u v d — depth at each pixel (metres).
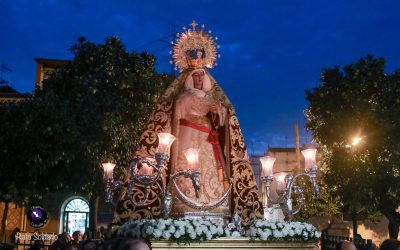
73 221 21.78
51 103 12.51
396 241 5.18
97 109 13.47
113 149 14.14
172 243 7.25
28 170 12.55
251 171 9.80
